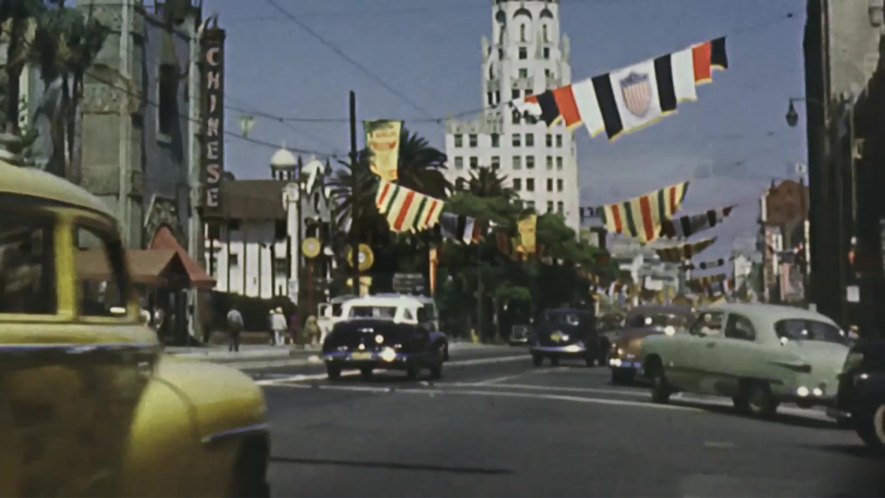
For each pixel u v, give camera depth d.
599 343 37.53
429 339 27.56
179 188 48.03
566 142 180.38
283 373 29.89
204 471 5.74
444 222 51.81
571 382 27.23
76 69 39.03
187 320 47.69
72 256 5.14
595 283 105.56
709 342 19.52
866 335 51.25
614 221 39.56
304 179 91.12
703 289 120.06
